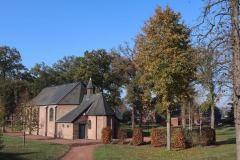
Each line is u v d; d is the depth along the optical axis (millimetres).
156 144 30766
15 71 83750
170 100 25469
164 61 23594
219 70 13719
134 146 33031
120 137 37500
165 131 30828
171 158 23266
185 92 25625
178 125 77250
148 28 25812
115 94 68812
